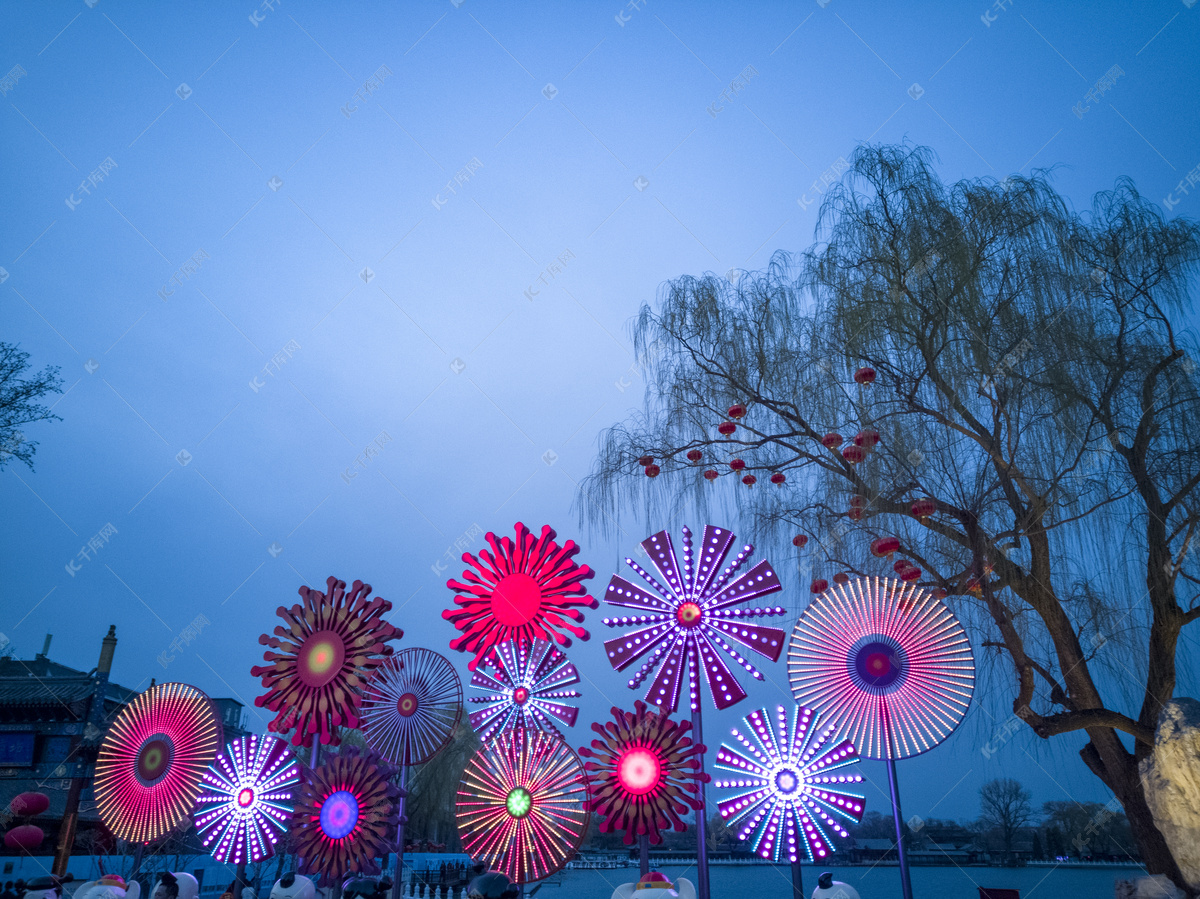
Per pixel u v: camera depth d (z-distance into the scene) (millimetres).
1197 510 9625
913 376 10445
